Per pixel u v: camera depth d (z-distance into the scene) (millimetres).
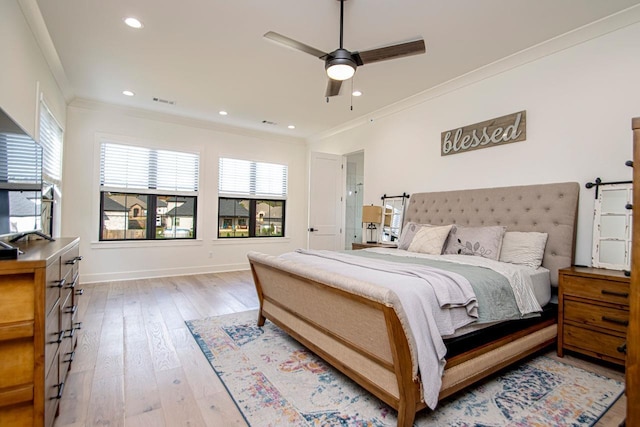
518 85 3279
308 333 2406
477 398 1951
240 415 1763
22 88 2553
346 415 1772
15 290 1298
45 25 2777
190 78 3863
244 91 4254
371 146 5215
